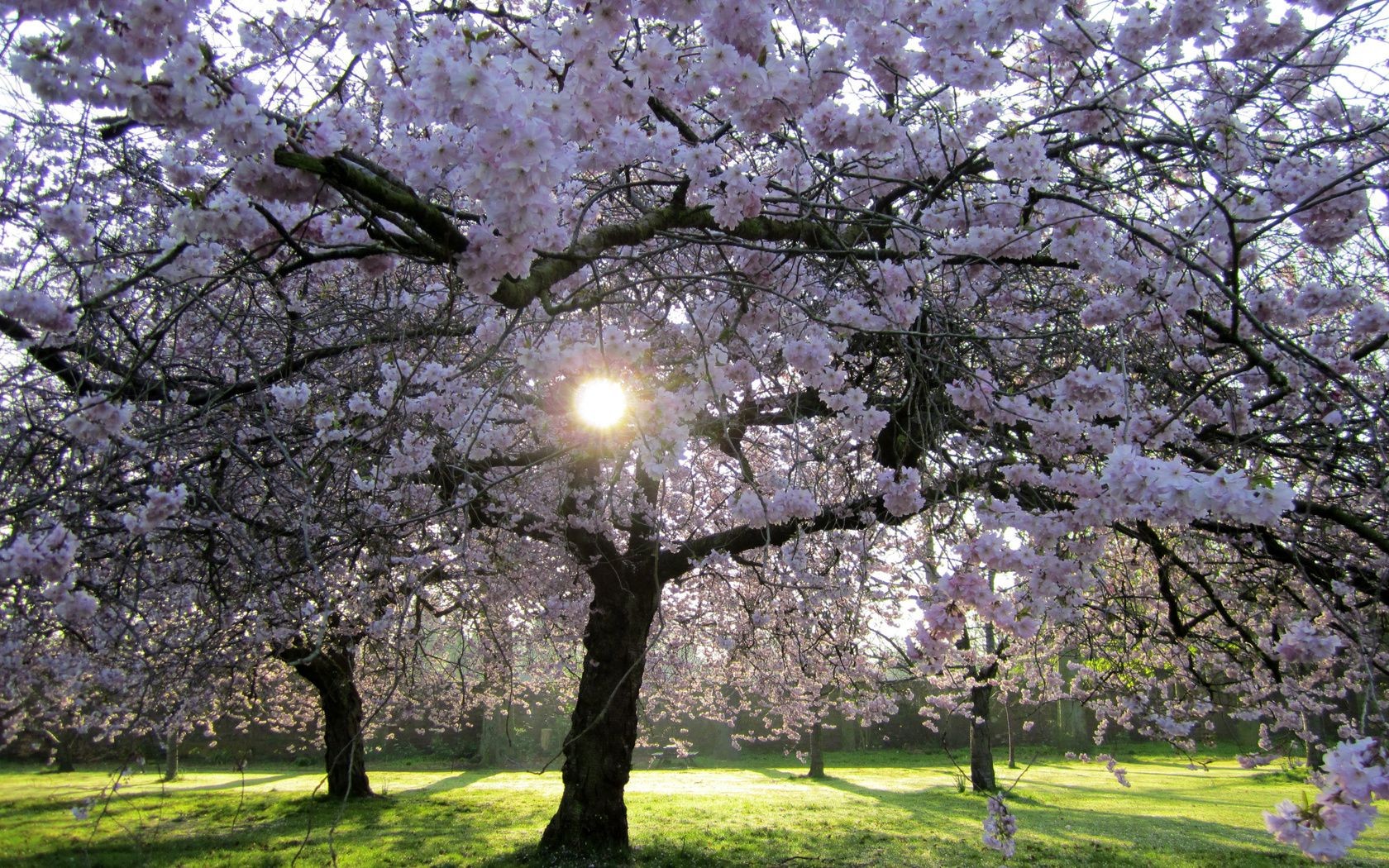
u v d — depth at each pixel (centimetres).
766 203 291
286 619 444
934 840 948
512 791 1409
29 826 793
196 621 459
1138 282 312
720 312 321
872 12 258
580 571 757
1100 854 870
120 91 163
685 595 902
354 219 242
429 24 245
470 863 774
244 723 1000
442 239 179
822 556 638
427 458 359
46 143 321
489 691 998
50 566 222
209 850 798
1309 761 580
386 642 654
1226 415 388
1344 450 388
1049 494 367
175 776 1420
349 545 366
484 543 673
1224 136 317
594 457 454
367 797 1244
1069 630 613
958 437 416
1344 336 390
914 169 329
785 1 286
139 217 387
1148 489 179
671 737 2306
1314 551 471
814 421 515
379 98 298
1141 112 290
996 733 2375
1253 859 839
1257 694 657
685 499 757
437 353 382
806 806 1241
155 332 234
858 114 255
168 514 271
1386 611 429
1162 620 676
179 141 257
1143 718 662
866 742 2450
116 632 370
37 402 321
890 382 442
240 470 405
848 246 294
